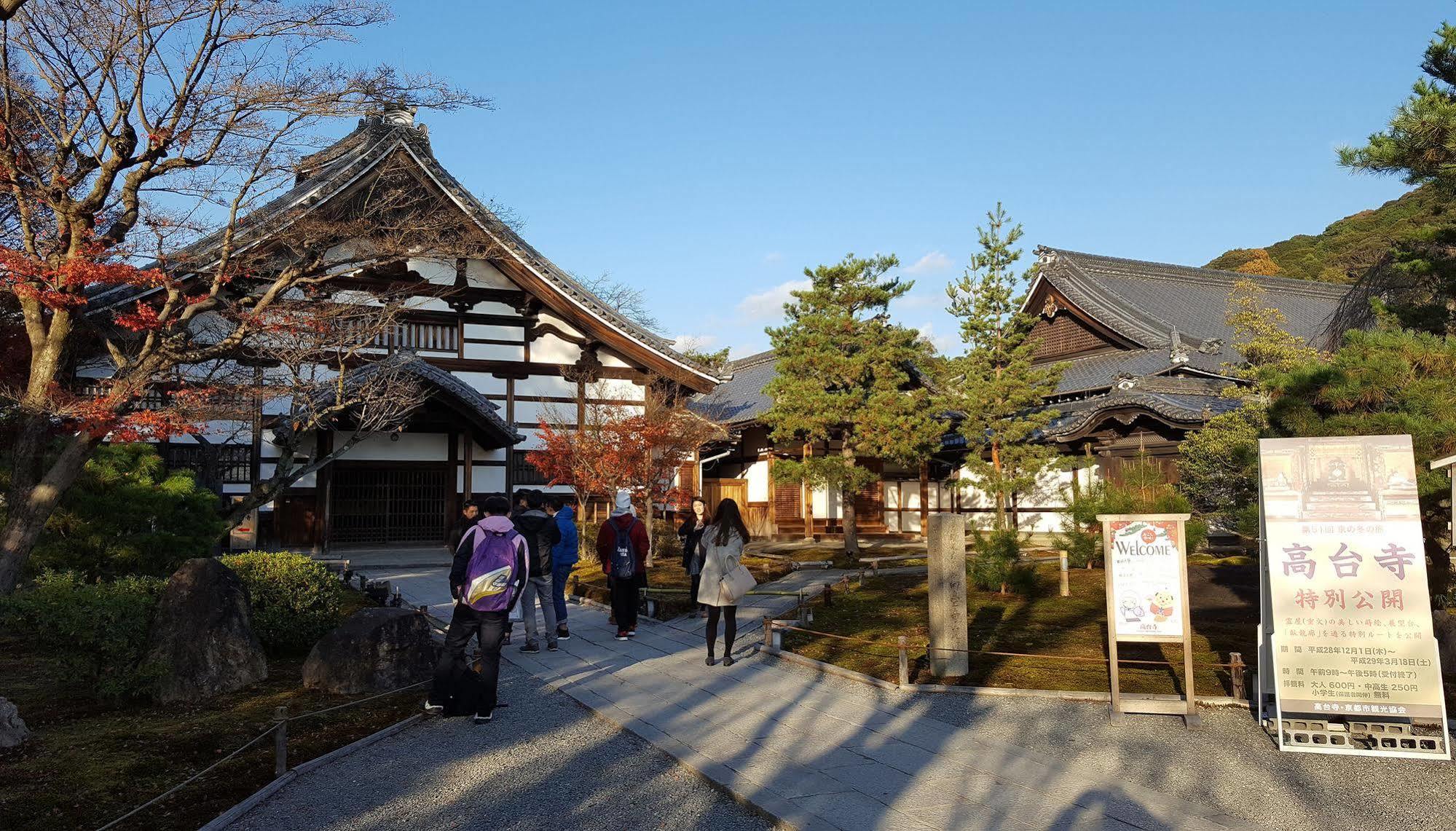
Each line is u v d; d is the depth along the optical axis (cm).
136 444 1168
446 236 1499
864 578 1600
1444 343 894
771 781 570
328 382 1596
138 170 1042
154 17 975
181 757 607
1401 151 979
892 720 711
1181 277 3647
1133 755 618
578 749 657
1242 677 740
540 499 1057
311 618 959
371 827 509
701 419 2208
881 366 2103
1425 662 627
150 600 772
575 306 2405
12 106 995
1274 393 988
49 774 559
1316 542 660
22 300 988
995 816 508
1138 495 1480
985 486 2127
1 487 1080
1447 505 884
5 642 948
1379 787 556
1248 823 496
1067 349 3284
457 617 736
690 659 954
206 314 1831
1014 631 1075
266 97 1030
